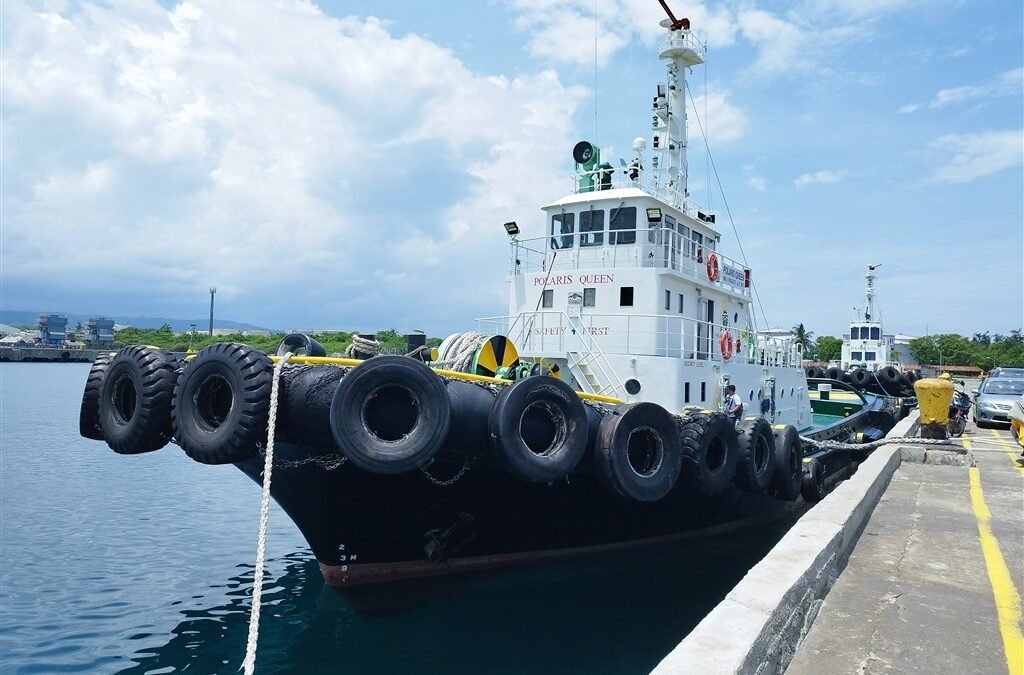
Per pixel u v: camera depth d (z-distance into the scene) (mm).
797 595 4188
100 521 13945
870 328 47844
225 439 6906
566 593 9555
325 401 7055
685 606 9258
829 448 14445
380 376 6988
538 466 7797
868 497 7355
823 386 26484
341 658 7617
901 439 12625
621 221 13836
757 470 10898
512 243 14664
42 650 7777
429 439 7062
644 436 8953
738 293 16188
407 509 8430
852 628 4414
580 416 8250
